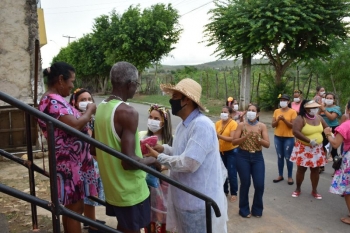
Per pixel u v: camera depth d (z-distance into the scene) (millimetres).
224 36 16594
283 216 4988
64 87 2805
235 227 4613
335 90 14078
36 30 7809
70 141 2707
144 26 27625
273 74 18625
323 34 14688
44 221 4023
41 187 5441
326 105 7629
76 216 1867
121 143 2320
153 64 30578
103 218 4512
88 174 2906
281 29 14023
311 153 5504
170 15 29047
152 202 3562
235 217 4953
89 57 36406
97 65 36000
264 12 14102
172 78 28938
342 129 4574
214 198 2721
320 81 15070
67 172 2707
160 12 28703
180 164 2570
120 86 2432
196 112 2740
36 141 7367
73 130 1802
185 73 28141
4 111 7039
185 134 2691
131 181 2439
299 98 8008
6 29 7543
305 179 6715
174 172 2764
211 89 23953
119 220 2484
